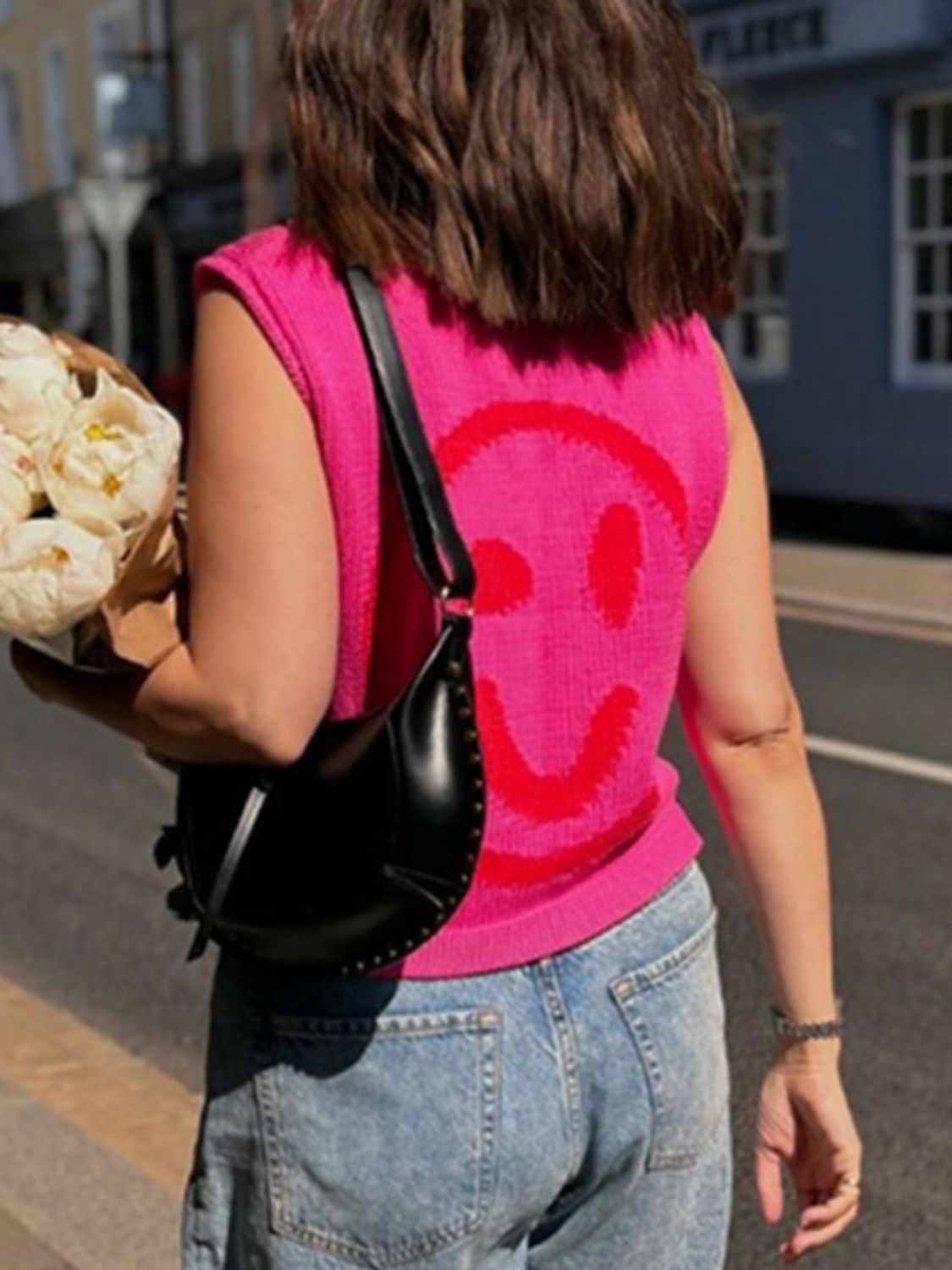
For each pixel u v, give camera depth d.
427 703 1.86
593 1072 2.02
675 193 2.01
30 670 1.99
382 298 1.91
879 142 19.50
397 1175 1.97
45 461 1.88
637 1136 2.06
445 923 1.88
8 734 10.63
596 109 1.96
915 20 18.66
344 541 1.91
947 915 6.85
